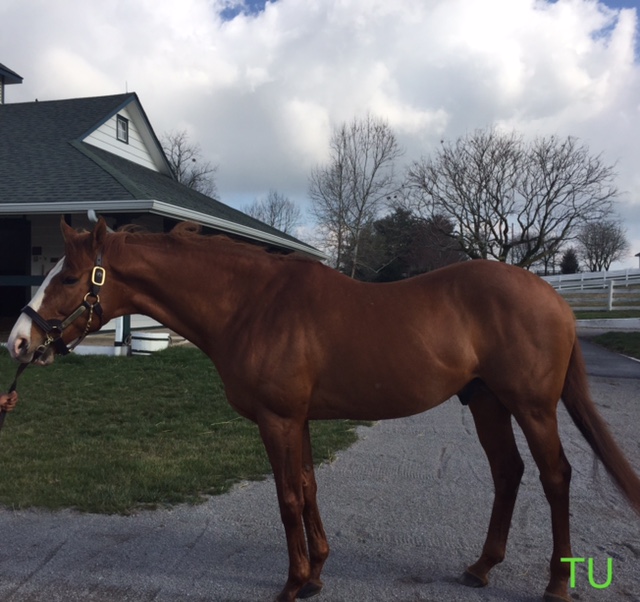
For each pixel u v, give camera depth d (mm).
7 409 3074
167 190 14195
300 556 2875
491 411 3156
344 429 6520
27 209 10586
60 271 2998
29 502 4074
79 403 7402
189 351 11297
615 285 34312
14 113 15945
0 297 14086
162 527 3775
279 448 2828
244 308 2980
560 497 2873
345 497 4391
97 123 14539
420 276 3072
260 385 2826
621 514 4109
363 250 35719
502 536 3111
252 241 14852
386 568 3287
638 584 3115
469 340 2861
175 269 3029
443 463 5281
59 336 2975
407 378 2818
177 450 5402
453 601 2936
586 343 16859
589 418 2947
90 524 3799
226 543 3568
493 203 30109
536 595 2998
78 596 2941
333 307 2877
